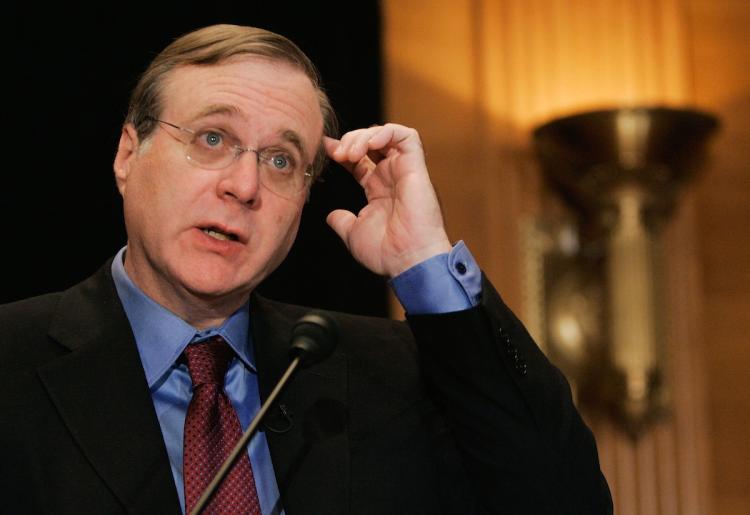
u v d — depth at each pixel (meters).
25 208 10.74
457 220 11.75
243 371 6.25
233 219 5.87
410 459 6.14
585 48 12.25
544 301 11.75
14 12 10.89
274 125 6.02
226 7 11.58
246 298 6.28
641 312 11.72
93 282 6.29
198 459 5.61
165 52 6.20
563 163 11.80
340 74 11.82
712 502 11.91
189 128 5.93
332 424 6.13
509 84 12.10
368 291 11.96
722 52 12.88
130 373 5.76
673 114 11.30
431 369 6.11
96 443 5.46
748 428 12.24
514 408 5.98
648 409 11.78
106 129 11.06
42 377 5.59
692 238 12.31
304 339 5.34
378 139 6.28
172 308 6.07
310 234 11.88
